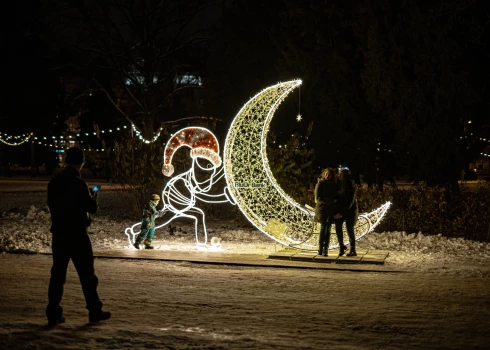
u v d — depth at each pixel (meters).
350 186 11.87
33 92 45.53
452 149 18.50
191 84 36.25
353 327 6.84
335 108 22.06
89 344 5.94
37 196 30.30
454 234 16.31
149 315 7.33
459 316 7.44
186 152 20.22
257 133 13.05
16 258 11.96
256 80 29.58
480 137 18.81
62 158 64.31
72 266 10.80
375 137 21.69
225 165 12.91
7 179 50.09
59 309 6.78
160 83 35.12
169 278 9.94
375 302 8.22
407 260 11.96
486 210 15.81
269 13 29.28
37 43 44.62
